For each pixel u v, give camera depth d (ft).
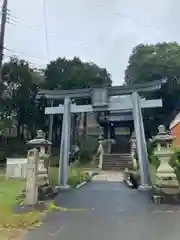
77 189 38.73
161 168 27.96
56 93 44.06
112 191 36.55
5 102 93.76
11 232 17.39
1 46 46.70
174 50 101.45
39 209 24.00
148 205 26.16
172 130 73.56
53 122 100.78
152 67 98.53
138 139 39.27
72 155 81.15
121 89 41.16
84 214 22.41
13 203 26.23
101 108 42.19
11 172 49.06
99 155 81.20
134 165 62.90
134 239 15.76
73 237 16.26
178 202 26.61
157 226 18.63
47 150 33.81
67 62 101.19
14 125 102.53
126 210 23.95
